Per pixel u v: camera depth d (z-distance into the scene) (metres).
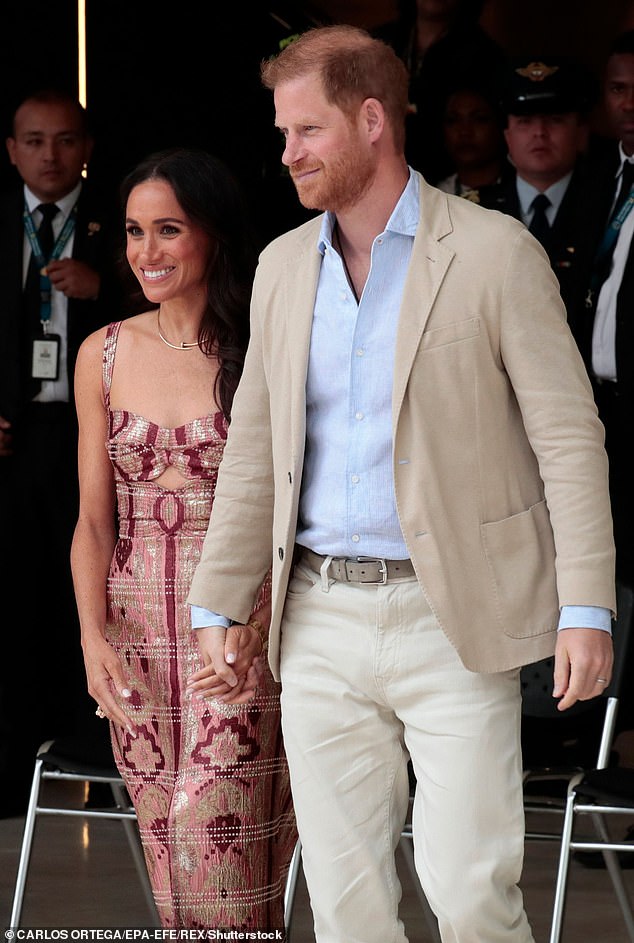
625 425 15.13
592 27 24.12
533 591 7.60
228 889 9.00
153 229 9.34
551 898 13.10
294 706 8.02
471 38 18.27
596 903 12.97
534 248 7.58
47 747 11.34
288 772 9.31
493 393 7.55
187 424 9.37
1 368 15.78
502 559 7.57
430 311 7.49
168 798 9.41
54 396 15.91
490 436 7.57
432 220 7.67
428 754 7.69
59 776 11.21
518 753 7.68
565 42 23.88
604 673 7.29
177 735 9.37
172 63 21.97
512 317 7.45
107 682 9.42
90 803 16.12
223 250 9.52
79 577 9.59
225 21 21.75
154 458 9.41
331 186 7.57
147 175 9.38
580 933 12.16
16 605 16.03
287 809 9.41
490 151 17.50
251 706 8.99
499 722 7.61
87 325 15.83
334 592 7.86
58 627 16.28
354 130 7.53
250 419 8.52
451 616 7.48
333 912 7.98
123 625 9.50
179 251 9.34
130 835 11.88
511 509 7.63
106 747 11.37
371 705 7.93
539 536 7.65
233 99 21.62
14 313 15.78
